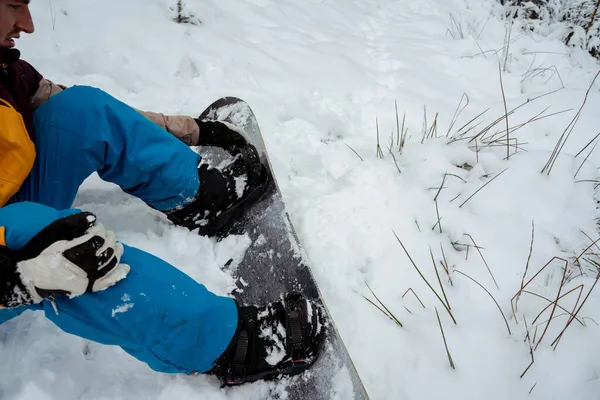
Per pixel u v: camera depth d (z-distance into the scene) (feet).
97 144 4.63
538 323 5.48
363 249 6.36
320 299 5.08
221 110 7.16
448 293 5.87
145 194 5.31
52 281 3.39
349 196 6.94
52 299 3.63
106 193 6.47
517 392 5.00
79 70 8.38
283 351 4.67
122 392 4.72
